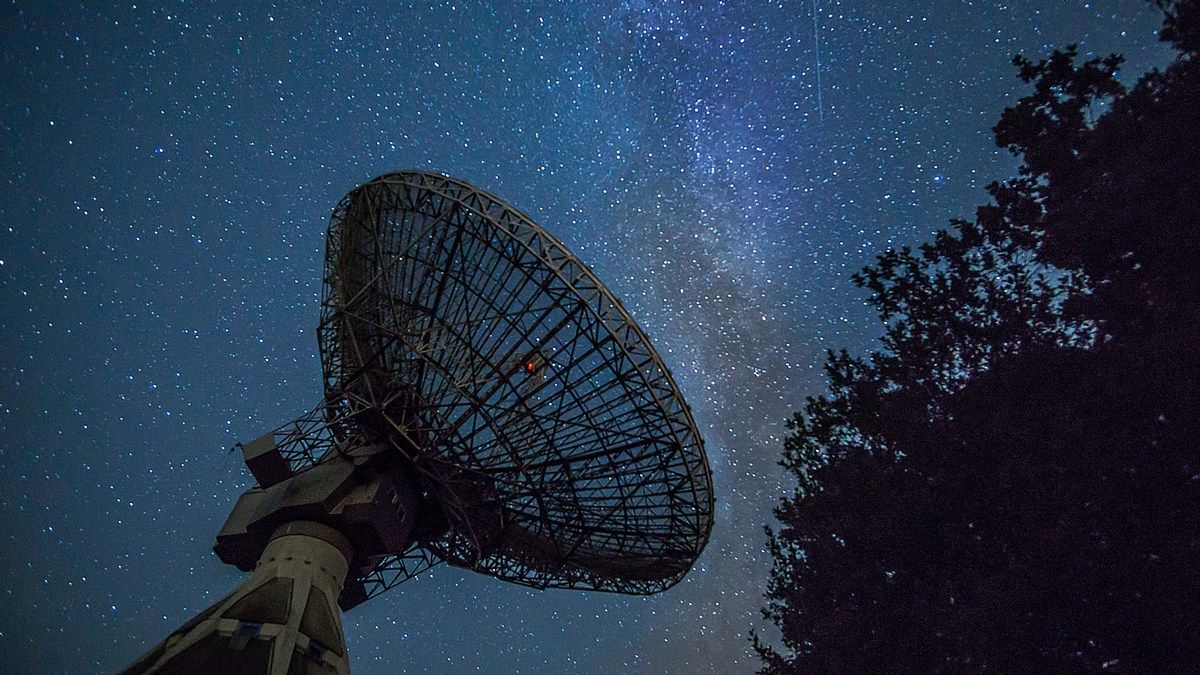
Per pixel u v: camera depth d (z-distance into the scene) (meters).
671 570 19.02
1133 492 11.38
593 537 18.70
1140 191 12.11
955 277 17.06
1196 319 11.59
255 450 17.22
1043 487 12.66
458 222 16.64
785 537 18.84
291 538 15.82
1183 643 10.52
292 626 14.09
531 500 17.81
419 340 17.22
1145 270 12.42
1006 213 16.56
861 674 14.52
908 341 17.50
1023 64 15.59
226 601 14.53
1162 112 12.62
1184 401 11.12
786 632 18.42
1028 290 16.06
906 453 16.17
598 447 17.06
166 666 13.20
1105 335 13.08
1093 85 14.97
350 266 18.56
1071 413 12.48
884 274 17.81
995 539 14.01
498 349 16.80
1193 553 10.81
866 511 15.77
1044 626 11.73
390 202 17.95
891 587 15.01
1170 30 12.73
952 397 15.45
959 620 12.80
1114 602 11.19
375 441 17.31
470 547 18.41
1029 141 15.36
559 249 16.08
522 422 16.89
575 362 16.39
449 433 16.75
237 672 13.29
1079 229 12.88
